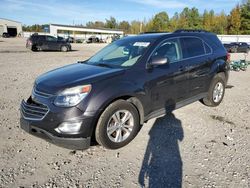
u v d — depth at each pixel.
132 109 3.93
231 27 74.56
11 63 13.44
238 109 5.83
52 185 3.01
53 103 3.46
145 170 3.32
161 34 4.84
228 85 8.63
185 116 5.26
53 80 3.79
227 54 6.12
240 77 10.52
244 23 72.12
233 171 3.28
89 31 66.25
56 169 3.34
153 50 4.38
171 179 3.12
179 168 3.36
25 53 20.23
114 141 3.80
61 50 24.52
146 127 4.65
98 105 3.50
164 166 3.41
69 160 3.56
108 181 3.09
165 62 4.07
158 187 2.98
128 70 3.99
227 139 4.21
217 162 3.49
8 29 74.00
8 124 4.75
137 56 4.28
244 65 12.64
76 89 3.44
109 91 3.61
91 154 3.73
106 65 4.40
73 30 63.28
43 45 23.23
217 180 3.09
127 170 3.32
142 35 5.06
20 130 4.50
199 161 3.52
